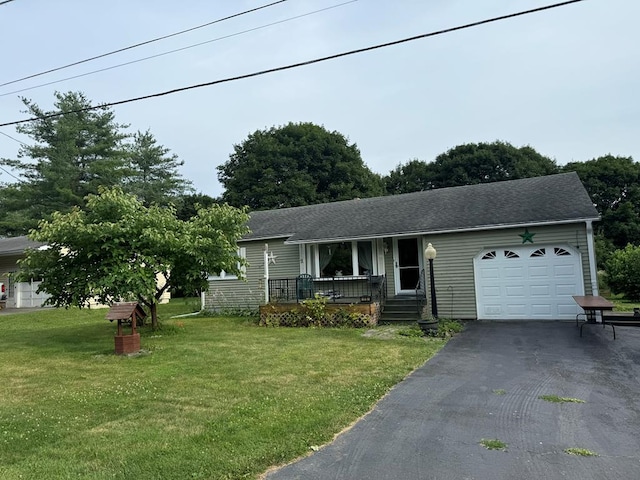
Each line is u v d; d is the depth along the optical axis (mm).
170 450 3998
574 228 12242
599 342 8859
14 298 21938
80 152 31609
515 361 7555
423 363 7629
